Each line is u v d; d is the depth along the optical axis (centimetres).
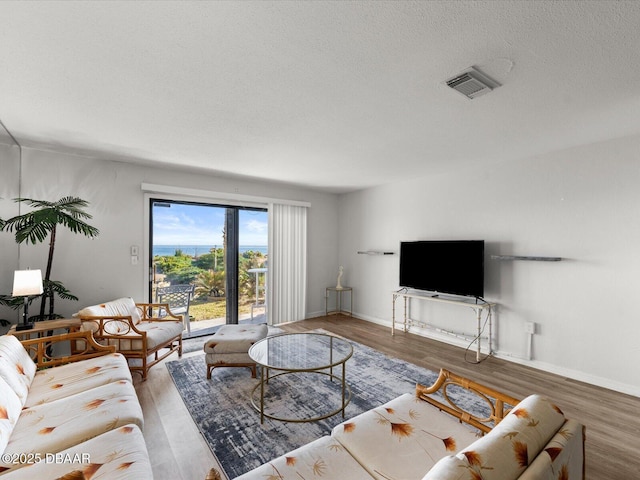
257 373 304
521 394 268
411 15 130
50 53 157
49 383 201
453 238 407
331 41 148
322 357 251
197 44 150
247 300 487
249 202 480
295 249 531
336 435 148
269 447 195
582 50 152
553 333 316
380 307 510
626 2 120
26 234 269
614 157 280
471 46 152
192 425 219
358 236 552
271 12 129
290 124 251
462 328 397
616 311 279
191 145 306
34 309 326
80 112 229
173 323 346
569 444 105
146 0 121
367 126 255
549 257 318
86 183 350
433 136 277
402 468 124
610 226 282
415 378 295
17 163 305
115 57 161
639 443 203
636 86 186
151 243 399
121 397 180
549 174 321
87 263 352
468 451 91
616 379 278
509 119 239
